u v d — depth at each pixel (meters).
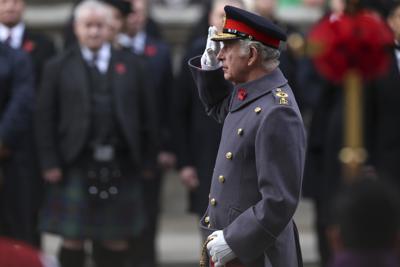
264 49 18.19
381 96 30.55
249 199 18.05
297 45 30.58
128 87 29.52
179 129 30.97
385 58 30.50
